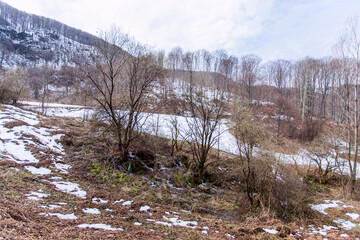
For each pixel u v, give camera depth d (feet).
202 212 43.09
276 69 220.43
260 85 195.93
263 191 46.32
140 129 63.52
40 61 354.33
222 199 52.11
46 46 421.59
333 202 55.16
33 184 29.68
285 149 56.59
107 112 54.49
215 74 140.15
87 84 61.62
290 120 132.98
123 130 60.54
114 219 24.67
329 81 152.66
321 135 80.28
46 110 94.84
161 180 55.93
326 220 43.96
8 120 57.31
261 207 46.14
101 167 50.44
